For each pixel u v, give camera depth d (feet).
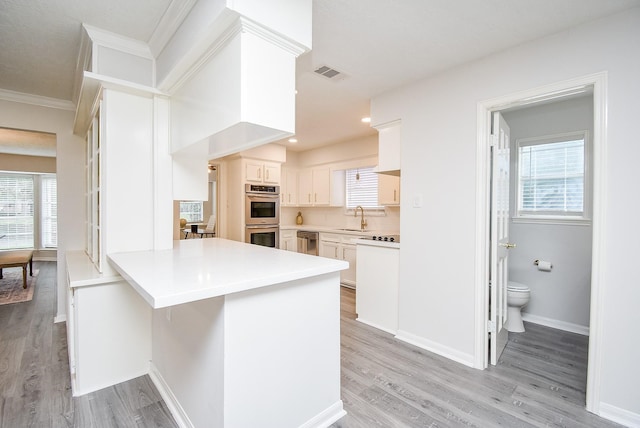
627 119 5.64
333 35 6.58
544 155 10.75
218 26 4.50
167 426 5.52
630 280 5.62
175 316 5.82
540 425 5.58
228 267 5.24
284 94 4.89
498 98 7.27
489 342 7.96
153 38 6.65
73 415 5.78
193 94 5.93
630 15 5.61
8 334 9.43
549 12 5.77
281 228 18.38
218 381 4.33
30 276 17.24
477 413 5.89
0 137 15.52
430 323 8.61
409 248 9.14
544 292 10.61
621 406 5.68
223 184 17.90
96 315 6.62
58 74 8.55
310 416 5.38
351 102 10.66
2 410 5.89
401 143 9.36
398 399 6.32
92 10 5.74
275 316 4.81
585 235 9.81
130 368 7.07
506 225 8.91
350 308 12.26
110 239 6.78
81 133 10.64
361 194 17.44
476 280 7.64
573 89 6.35
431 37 6.66
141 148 7.13
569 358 8.13
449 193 8.18
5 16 5.90
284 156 18.04
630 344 5.61
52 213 23.15
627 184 5.64
